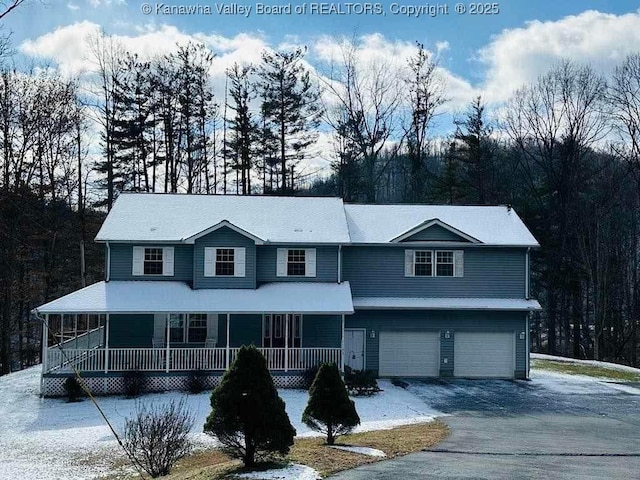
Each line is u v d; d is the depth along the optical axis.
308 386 27.25
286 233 30.72
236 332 30.14
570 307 53.16
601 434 19.14
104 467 16.28
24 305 43.94
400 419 21.55
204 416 22.31
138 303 27.52
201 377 27.00
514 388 28.75
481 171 54.31
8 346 38.59
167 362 26.92
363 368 30.92
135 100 50.47
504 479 12.85
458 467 13.91
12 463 16.86
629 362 48.72
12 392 27.67
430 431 19.14
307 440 17.17
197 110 52.91
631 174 52.69
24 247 40.66
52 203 44.16
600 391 28.38
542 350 56.41
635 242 52.78
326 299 28.77
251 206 32.91
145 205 32.16
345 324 31.02
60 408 24.59
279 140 53.69
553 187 51.38
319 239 30.44
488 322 31.39
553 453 16.06
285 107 53.69
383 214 33.97
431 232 31.41
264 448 12.93
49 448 18.55
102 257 46.78
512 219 33.94
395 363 31.05
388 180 62.94
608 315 49.53
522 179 57.91
